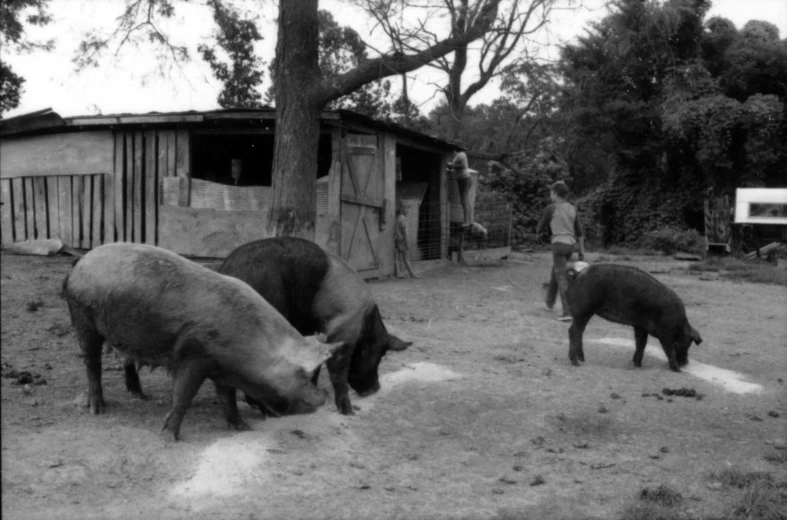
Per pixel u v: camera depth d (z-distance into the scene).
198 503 4.36
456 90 19.80
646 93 32.44
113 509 4.18
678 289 16.56
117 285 5.29
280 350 5.29
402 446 5.77
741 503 4.84
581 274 8.79
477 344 9.62
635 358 8.80
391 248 16.55
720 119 30.36
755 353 9.98
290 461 5.11
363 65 10.54
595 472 5.47
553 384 7.82
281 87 10.79
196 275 5.30
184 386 5.21
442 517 4.46
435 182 19.56
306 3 10.66
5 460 4.61
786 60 32.59
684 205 33.66
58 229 17.22
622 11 12.77
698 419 6.93
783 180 32.56
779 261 24.02
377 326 6.49
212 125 15.30
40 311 10.09
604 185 36.50
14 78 18.03
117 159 16.38
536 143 32.34
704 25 33.00
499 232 24.06
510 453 5.81
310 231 10.91
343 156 14.55
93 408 5.73
